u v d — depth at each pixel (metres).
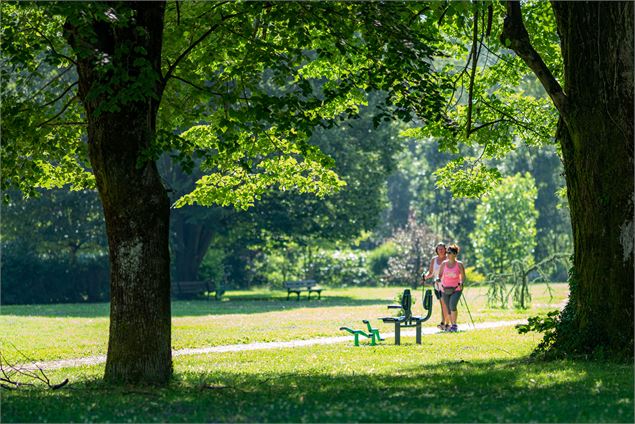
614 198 13.95
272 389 12.45
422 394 11.22
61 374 15.98
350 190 46.16
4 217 47.41
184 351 20.50
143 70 11.88
